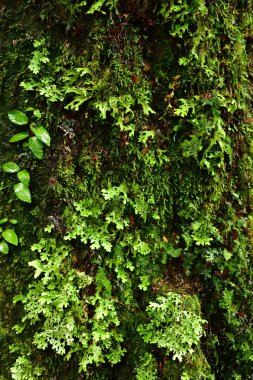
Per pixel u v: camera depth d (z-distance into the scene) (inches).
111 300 73.9
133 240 75.9
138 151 75.5
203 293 80.7
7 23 73.6
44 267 71.7
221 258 80.8
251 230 86.0
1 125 74.0
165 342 71.9
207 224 79.1
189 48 76.0
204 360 75.5
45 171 73.9
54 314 70.5
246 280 83.4
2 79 73.7
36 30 73.1
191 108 77.3
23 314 72.9
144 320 75.0
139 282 76.5
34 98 73.3
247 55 88.4
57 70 72.9
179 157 77.9
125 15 74.3
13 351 71.9
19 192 71.7
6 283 73.7
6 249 72.7
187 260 79.3
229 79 81.0
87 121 74.2
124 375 74.4
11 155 73.9
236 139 84.4
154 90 77.3
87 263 74.6
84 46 73.1
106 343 72.4
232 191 83.8
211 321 81.5
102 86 72.6
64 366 71.9
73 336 71.1
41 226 73.5
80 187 73.9
